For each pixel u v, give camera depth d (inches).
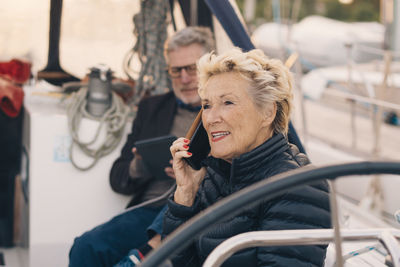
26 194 106.8
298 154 62.5
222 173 62.2
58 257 100.7
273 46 303.6
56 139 98.8
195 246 64.1
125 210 94.2
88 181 101.2
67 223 100.7
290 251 53.7
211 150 61.9
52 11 122.6
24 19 124.1
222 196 63.5
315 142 161.6
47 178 99.0
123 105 105.4
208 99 61.3
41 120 97.7
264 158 58.9
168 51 96.7
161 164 88.0
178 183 65.2
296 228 54.4
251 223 57.5
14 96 106.0
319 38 281.9
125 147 99.0
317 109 240.5
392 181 113.4
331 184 38.7
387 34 174.4
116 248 87.1
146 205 92.9
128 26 128.0
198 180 65.9
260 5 565.6
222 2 87.3
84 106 100.9
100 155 100.9
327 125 212.7
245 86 59.7
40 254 99.8
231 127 60.0
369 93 153.6
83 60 127.5
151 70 119.6
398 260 48.1
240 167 58.6
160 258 36.4
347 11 536.4
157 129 96.9
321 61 277.9
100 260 85.4
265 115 60.6
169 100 100.0
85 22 126.2
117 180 96.3
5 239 118.6
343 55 273.3
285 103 61.9
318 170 37.7
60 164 99.3
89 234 87.6
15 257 114.6
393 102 161.6
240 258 56.7
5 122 114.4
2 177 116.7
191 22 113.9
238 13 96.7
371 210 112.0
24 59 125.9
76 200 100.8
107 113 101.4
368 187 116.7
